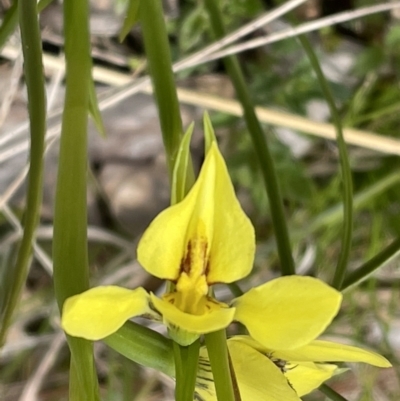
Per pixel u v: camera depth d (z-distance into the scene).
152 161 0.35
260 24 0.24
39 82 0.13
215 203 0.11
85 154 0.14
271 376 0.12
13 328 0.35
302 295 0.10
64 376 0.35
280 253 0.18
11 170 0.34
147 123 0.35
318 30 0.34
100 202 0.35
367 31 0.35
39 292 0.35
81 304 0.09
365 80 0.35
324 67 0.35
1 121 0.28
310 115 0.35
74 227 0.12
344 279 0.17
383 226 0.34
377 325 0.35
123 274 0.33
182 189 0.11
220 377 0.11
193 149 0.34
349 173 0.18
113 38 0.34
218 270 0.11
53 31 0.32
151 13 0.16
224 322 0.10
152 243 0.11
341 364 0.21
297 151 0.36
